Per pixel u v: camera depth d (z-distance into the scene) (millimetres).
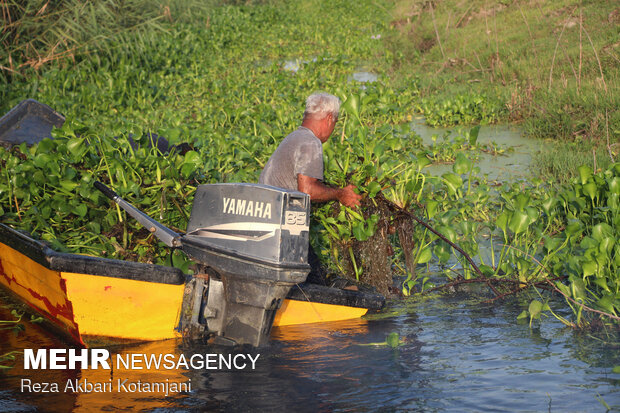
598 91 17594
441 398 5645
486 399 5598
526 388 5793
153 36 28312
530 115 18719
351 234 8773
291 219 6234
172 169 8516
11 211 8664
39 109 10781
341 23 46750
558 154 14336
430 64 28609
